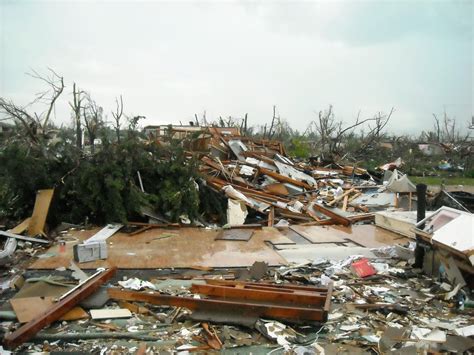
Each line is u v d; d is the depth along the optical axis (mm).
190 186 9945
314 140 40938
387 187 13469
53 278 5809
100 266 6531
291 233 9141
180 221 9688
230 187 11352
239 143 16594
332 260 7098
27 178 9023
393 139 39062
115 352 4082
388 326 4664
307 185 14055
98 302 5047
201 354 4062
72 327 4547
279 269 6523
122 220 9078
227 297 5121
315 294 4992
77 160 9539
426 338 4348
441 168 29438
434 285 5855
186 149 11820
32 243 7715
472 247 5156
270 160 15375
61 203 9523
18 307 4789
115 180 9039
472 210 10555
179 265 6660
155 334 4430
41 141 10281
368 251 7551
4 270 6383
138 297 5078
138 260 6867
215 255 7254
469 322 4770
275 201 11859
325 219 10570
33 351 4078
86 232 8758
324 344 4270
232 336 4375
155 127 19641
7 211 9172
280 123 36906
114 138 10383
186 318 4738
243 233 8969
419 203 6656
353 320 4812
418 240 6449
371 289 5754
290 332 4473
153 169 10023
